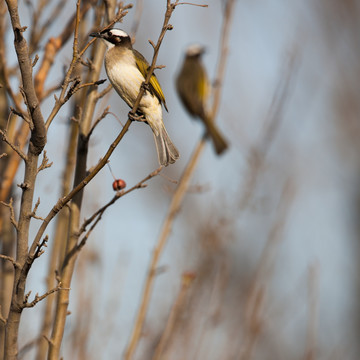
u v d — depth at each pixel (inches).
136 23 394.6
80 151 324.8
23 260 247.0
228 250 446.3
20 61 235.3
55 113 250.5
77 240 313.6
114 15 346.6
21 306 246.5
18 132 350.0
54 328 296.7
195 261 446.9
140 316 367.2
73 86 253.4
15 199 365.7
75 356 366.6
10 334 247.8
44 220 247.1
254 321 410.9
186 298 401.7
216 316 404.8
